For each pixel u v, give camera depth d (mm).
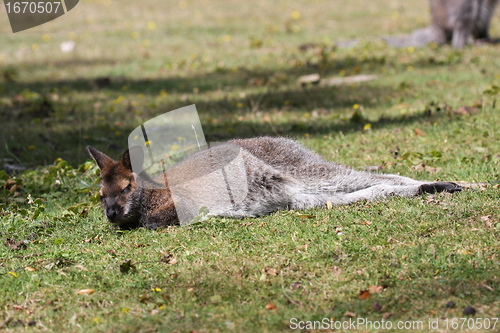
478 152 14523
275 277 9023
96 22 46375
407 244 9664
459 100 19422
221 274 9242
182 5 52062
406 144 15719
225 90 24719
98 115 21766
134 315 8289
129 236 11133
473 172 13094
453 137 15789
